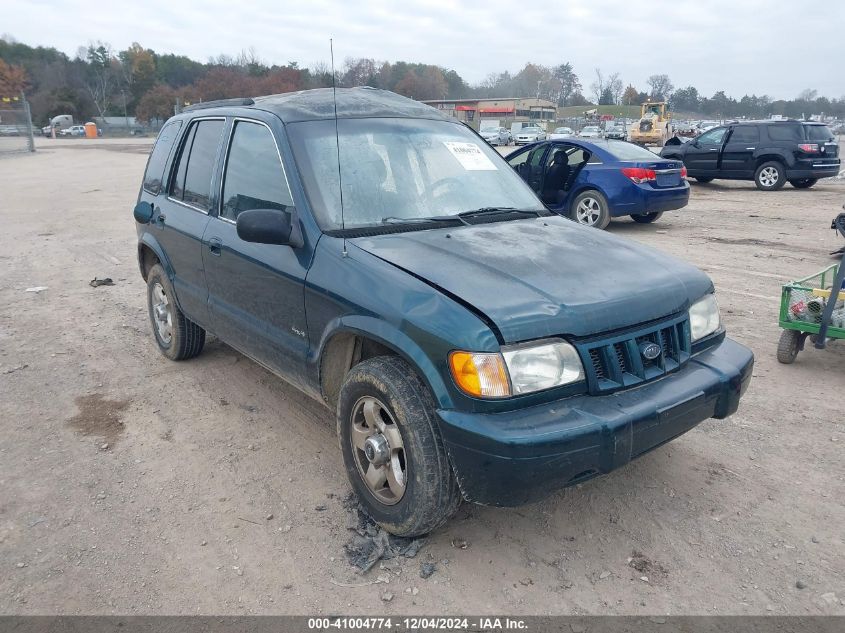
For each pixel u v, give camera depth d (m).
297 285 3.39
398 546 3.06
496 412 2.62
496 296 2.76
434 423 2.81
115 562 3.00
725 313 6.41
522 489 2.58
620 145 11.06
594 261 3.20
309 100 4.08
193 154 4.68
